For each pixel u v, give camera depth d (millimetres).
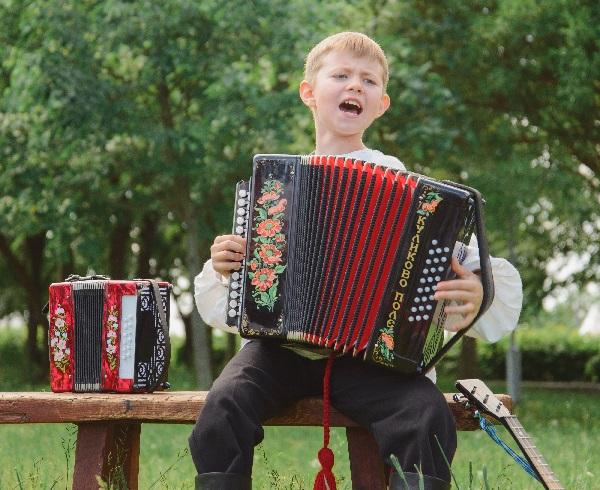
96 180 17203
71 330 4309
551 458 8320
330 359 3844
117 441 4387
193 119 16266
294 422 3975
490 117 16453
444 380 26234
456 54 15492
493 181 15961
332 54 4387
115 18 15117
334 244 3799
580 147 16547
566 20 14586
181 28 15117
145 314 4285
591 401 19766
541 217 19641
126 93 15852
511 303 4039
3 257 30297
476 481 6383
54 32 15266
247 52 15242
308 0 15438
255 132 15227
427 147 15477
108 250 26797
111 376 4250
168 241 30562
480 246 3732
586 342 31172
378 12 16078
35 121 15773
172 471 7285
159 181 17781
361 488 3924
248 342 4113
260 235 3889
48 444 9023
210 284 4219
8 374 30625
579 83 14086
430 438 3598
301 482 5070
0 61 17000
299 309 3830
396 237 3740
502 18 14930
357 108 4348
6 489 5398
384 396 3764
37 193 17516
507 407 4152
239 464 3666
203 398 3969
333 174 3822
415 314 3703
